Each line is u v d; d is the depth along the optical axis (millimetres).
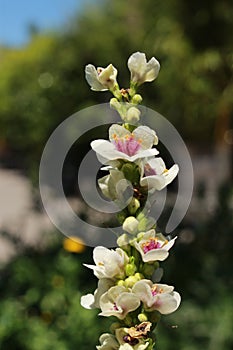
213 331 3242
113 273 1077
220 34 6863
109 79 1122
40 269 3781
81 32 11312
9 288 3797
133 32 10531
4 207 9508
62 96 11094
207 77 7430
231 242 4043
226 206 4172
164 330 3283
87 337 3209
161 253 1048
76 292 3527
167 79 7461
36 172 4340
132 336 1030
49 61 11680
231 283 3590
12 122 13391
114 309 1063
